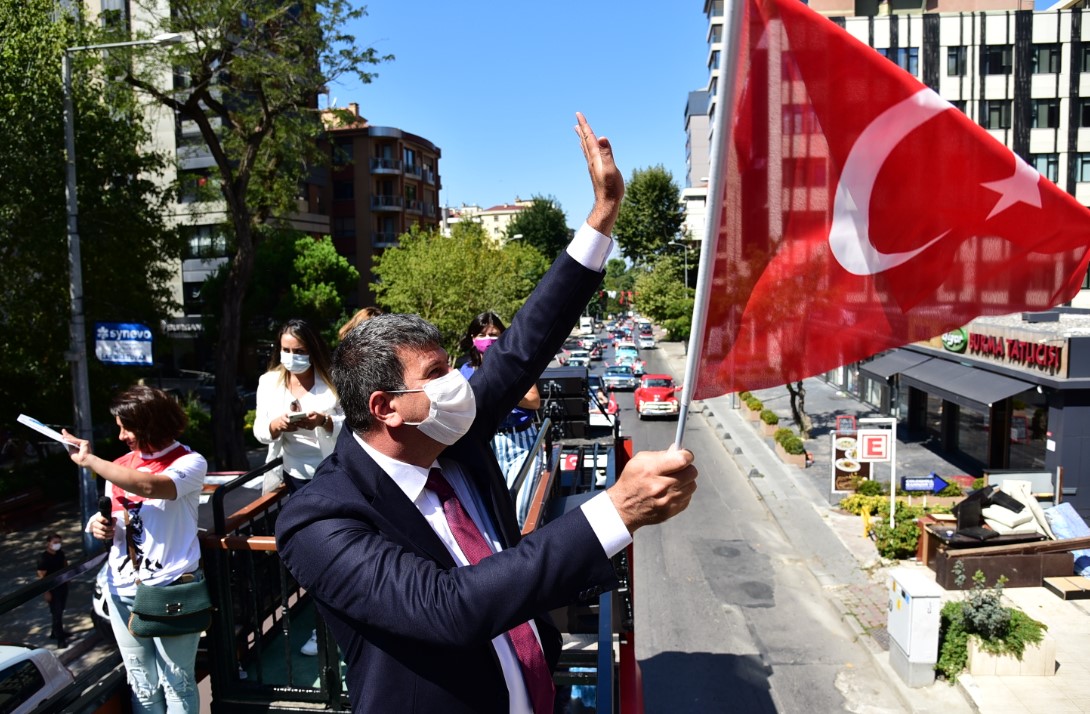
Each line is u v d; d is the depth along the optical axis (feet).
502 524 5.66
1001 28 109.60
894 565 46.98
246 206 69.26
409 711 4.48
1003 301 7.06
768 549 51.03
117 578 9.47
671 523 57.16
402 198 172.45
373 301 169.48
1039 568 42.32
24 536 54.08
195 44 62.39
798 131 7.03
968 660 32.89
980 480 57.31
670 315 196.65
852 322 7.10
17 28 50.78
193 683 9.79
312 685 10.75
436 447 4.95
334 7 59.31
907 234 7.11
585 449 18.12
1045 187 6.95
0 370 58.34
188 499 9.58
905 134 6.96
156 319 66.33
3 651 11.02
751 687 33.94
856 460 59.41
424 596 4.05
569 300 6.19
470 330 16.62
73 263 45.83
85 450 8.84
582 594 4.05
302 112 68.08
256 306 116.16
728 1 4.74
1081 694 31.37
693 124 276.41
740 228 7.11
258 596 12.19
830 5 130.52
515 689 4.90
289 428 12.31
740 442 84.84
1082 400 53.57
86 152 56.34
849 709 32.09
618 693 12.42
